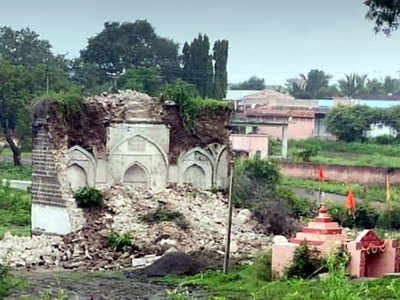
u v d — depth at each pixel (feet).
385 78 604.49
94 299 136.36
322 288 121.08
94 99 199.62
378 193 261.44
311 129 406.00
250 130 352.69
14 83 323.98
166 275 158.10
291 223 201.67
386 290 116.88
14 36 460.14
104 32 436.35
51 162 191.21
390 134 391.86
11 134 345.31
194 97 213.05
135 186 200.64
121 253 174.91
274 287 132.05
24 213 226.38
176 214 188.96
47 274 158.51
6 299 133.18
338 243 140.26
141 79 363.56
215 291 139.44
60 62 431.43
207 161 208.23
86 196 187.42
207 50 388.78
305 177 293.84
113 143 199.21
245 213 197.47
